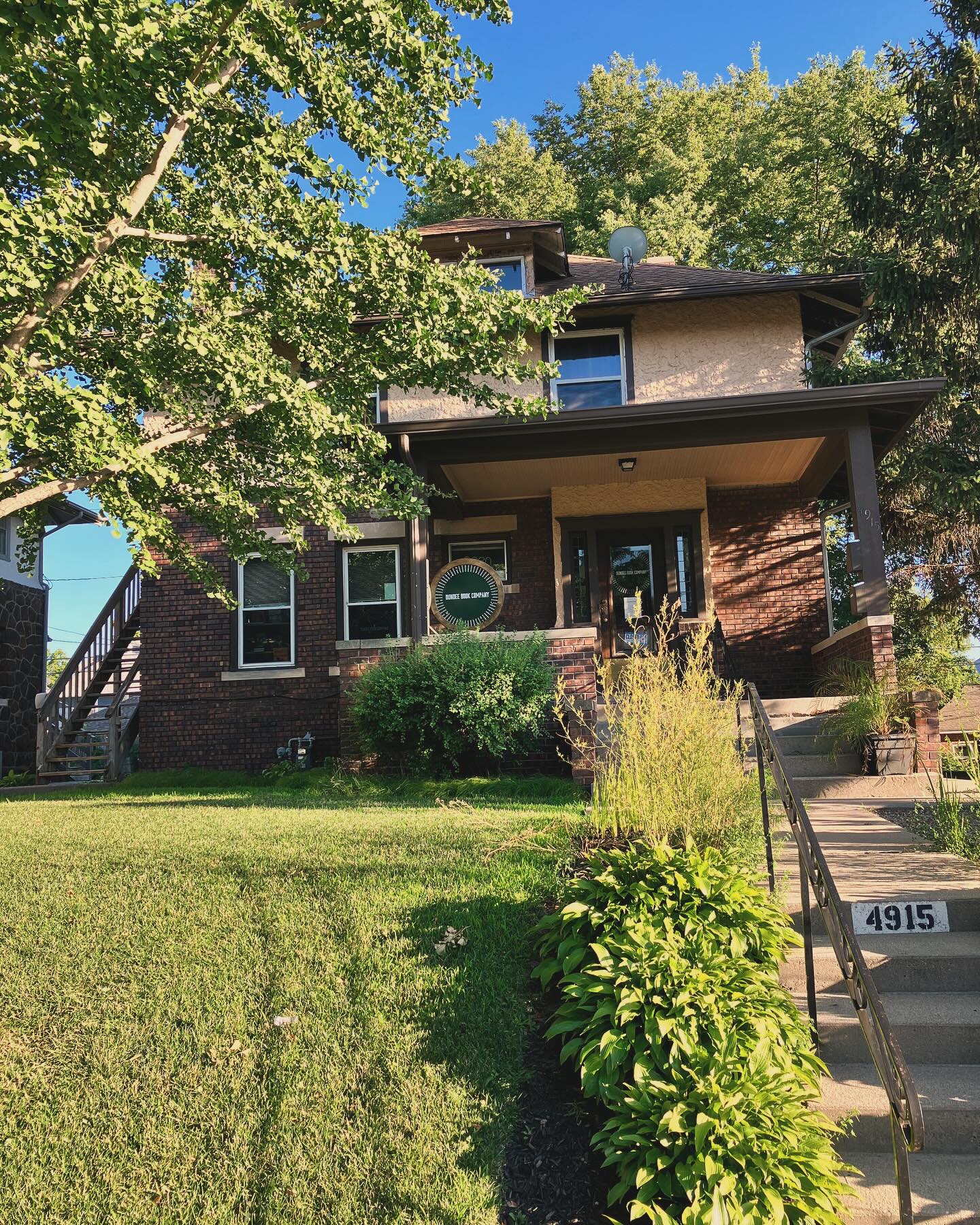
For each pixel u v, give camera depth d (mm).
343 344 8500
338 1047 4410
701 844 5617
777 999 4180
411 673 11250
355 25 7035
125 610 16969
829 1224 3283
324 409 7574
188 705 14922
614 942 4406
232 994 4840
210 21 6113
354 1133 3947
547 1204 3584
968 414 15922
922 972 4805
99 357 7648
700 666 6789
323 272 7672
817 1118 3627
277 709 14750
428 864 6180
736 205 31172
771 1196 3232
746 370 14750
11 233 5234
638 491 15062
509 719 10750
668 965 4168
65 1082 4340
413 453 12539
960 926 5238
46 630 20266
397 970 4922
